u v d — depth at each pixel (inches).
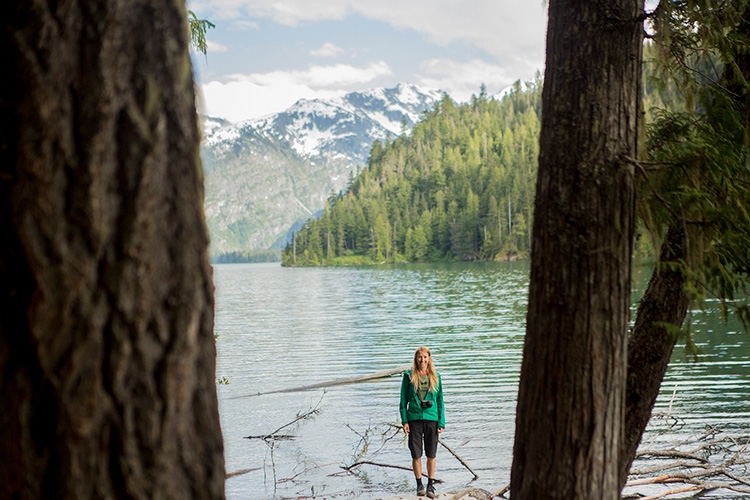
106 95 48.8
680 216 113.7
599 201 112.3
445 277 3184.1
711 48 141.6
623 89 114.7
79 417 47.1
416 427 316.8
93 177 48.1
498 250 5260.8
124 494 48.2
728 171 127.7
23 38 48.6
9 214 47.4
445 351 835.4
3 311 47.5
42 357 47.1
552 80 118.1
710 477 336.2
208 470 52.6
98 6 49.4
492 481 351.6
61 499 46.9
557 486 111.4
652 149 128.5
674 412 478.6
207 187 55.2
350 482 357.1
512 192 5378.9
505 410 507.8
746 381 577.6
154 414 49.3
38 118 47.8
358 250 6815.9
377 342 960.3
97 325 47.8
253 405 570.3
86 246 47.9
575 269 112.3
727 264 126.3
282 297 2272.4
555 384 112.6
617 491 115.4
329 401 574.9
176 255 51.3
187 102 53.3
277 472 380.8
